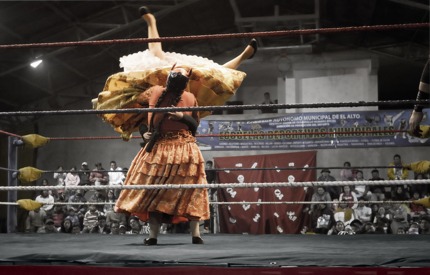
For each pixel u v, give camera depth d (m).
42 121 17.62
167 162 3.79
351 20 16.02
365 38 16.66
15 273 2.49
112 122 4.18
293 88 16.83
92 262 2.50
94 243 4.07
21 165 17.03
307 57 16.84
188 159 3.82
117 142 17.02
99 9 14.01
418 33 15.93
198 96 4.16
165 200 3.77
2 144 17.17
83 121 17.45
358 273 2.28
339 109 16.61
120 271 2.43
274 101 17.61
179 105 3.85
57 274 2.47
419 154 14.41
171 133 3.88
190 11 15.16
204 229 10.65
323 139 13.12
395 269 2.25
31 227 12.69
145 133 3.92
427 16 14.52
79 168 17.05
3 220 16.78
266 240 4.52
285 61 16.77
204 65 4.19
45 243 4.04
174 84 3.71
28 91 16.88
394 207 11.24
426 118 11.83
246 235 5.43
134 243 4.04
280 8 16.28
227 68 4.32
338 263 2.38
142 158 3.90
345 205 11.52
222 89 4.13
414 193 11.48
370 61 16.61
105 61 16.59
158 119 3.80
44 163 17.19
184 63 4.19
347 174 12.48
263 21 14.64
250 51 4.45
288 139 13.34
